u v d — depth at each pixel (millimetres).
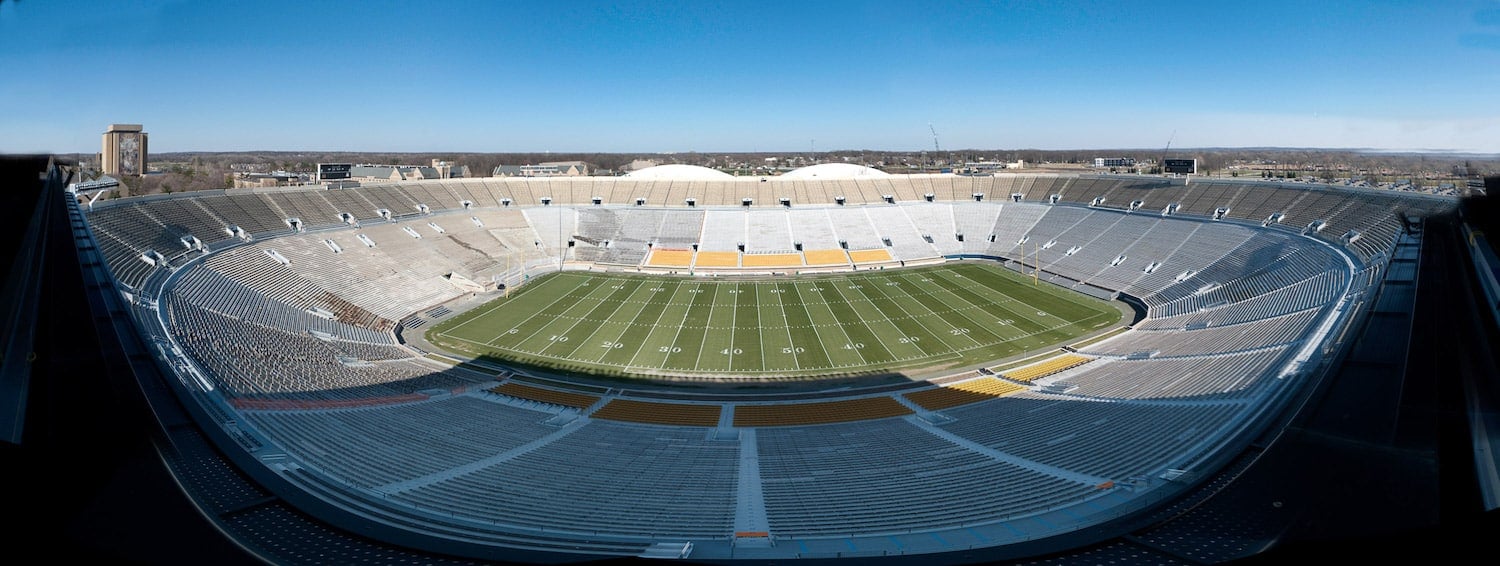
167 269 61188
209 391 38250
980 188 118562
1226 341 54500
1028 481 32812
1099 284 83688
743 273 95438
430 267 85438
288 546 24266
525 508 29766
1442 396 33000
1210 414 37844
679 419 46625
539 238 104062
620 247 103312
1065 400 46875
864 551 25891
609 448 39875
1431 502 24000
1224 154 158375
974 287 85438
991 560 24766
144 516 23500
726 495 32156
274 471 29969
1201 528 25656
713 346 63812
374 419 41000
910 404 49219
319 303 68000
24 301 38719
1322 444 29578
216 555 22531
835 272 95750
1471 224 48531
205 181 111188
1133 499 29141
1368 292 50406
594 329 68688
